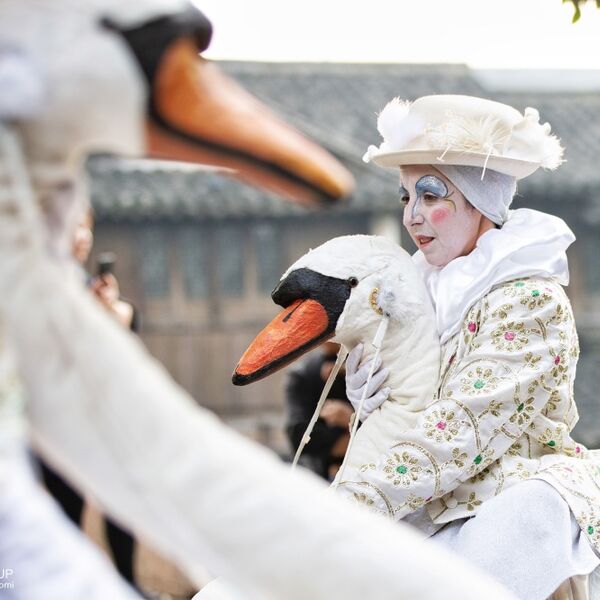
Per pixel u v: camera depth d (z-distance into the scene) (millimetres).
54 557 3229
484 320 7020
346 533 3160
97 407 3213
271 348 7062
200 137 3541
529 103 37375
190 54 3518
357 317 7078
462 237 7258
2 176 3273
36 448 3428
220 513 3145
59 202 3465
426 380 7070
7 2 3375
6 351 3277
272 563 3139
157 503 3195
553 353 6941
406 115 7234
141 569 10609
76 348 3230
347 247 7191
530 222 7219
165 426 3189
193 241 30750
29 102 3303
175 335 30781
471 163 7117
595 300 33344
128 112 3430
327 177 3561
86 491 3514
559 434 7078
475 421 6797
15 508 3221
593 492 6957
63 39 3354
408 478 6738
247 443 3330
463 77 37844
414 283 7172
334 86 36312
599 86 40938
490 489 6945
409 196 7379
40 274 3262
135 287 30703
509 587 6656
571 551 6770
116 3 3406
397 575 3152
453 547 6887
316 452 10594
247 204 30016
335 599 3141
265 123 3584
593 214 32719
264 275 30875
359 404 7117
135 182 30188
